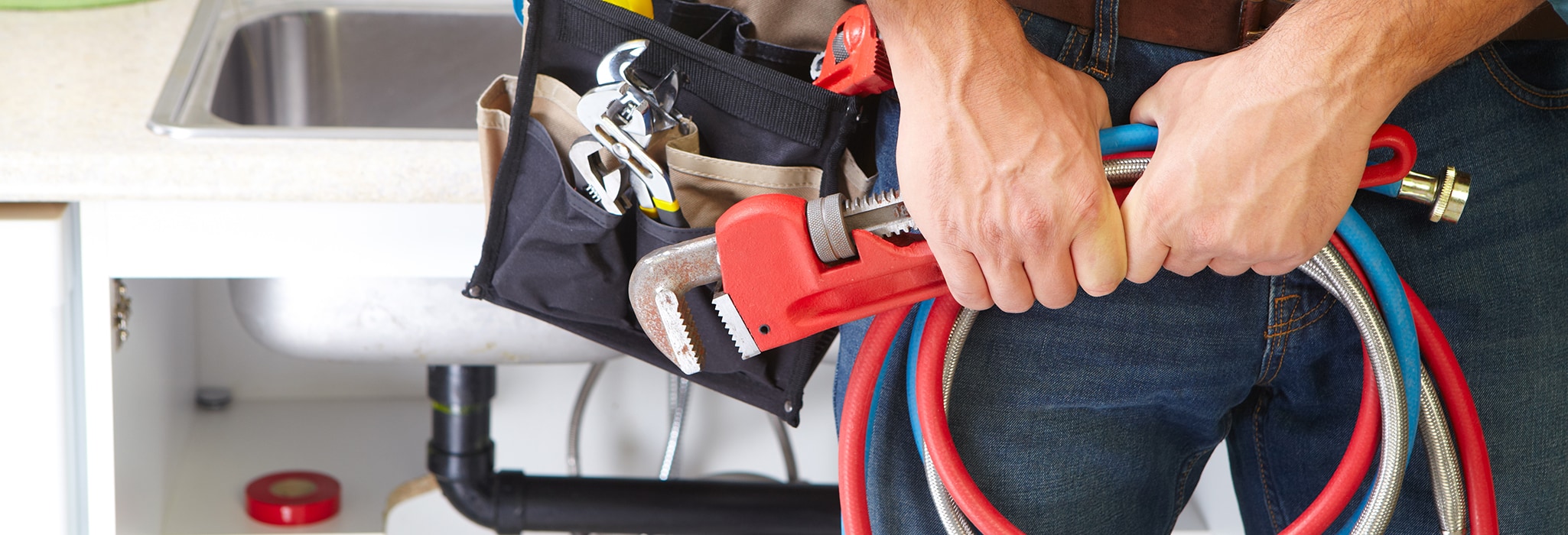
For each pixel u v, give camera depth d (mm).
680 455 1604
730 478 1461
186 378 1454
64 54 1049
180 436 1413
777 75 666
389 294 1003
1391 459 652
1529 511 725
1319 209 542
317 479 1446
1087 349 696
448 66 1364
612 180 674
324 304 1003
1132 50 635
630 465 1608
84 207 862
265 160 846
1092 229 548
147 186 835
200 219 880
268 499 1386
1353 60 528
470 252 928
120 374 966
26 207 845
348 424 1571
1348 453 682
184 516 1365
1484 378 697
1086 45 636
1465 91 643
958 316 678
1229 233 541
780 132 684
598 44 673
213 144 863
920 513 754
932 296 642
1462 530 690
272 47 1302
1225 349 695
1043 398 712
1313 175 535
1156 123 595
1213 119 542
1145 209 553
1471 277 673
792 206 606
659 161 670
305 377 1594
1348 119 531
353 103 1353
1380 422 680
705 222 724
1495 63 646
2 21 1124
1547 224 676
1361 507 678
